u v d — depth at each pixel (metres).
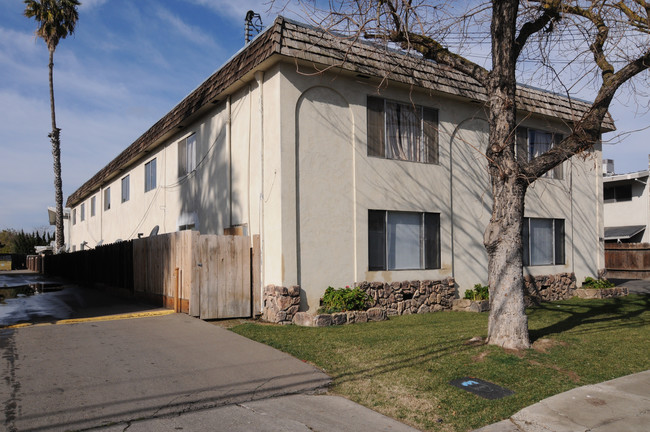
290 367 6.99
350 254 11.59
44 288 19.38
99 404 5.41
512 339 7.89
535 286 15.16
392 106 12.64
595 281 16.66
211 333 8.94
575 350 7.98
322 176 11.27
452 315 11.91
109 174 24.56
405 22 8.52
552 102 15.47
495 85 8.21
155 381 6.24
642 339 8.90
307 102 11.18
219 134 13.68
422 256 12.88
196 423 5.10
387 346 8.18
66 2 28.73
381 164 12.26
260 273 11.15
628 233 25.33
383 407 5.70
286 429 5.02
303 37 10.67
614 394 6.08
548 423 5.23
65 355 7.22
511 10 8.10
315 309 10.95
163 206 18.11
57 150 31.61
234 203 12.84
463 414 5.49
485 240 8.16
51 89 30.80
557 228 16.47
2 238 62.22
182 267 10.98
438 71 12.95
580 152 8.29
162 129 17.16
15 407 5.23
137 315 10.57
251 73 11.45
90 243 30.69
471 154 14.19
